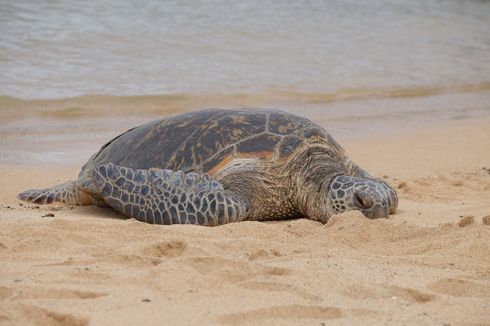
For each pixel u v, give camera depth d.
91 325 7.89
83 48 34.12
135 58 33.75
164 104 27.97
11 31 35.06
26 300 8.55
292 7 48.94
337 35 43.22
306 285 9.45
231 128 15.09
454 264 10.96
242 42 38.72
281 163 14.83
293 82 33.00
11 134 23.52
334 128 26.70
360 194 13.99
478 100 33.56
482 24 51.41
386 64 38.53
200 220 13.60
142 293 8.95
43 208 15.98
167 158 14.97
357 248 12.05
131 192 14.19
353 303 8.89
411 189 18.39
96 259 10.47
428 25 49.38
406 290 9.39
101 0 43.53
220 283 9.45
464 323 8.32
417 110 30.80
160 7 43.94
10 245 11.20
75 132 24.30
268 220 15.20
